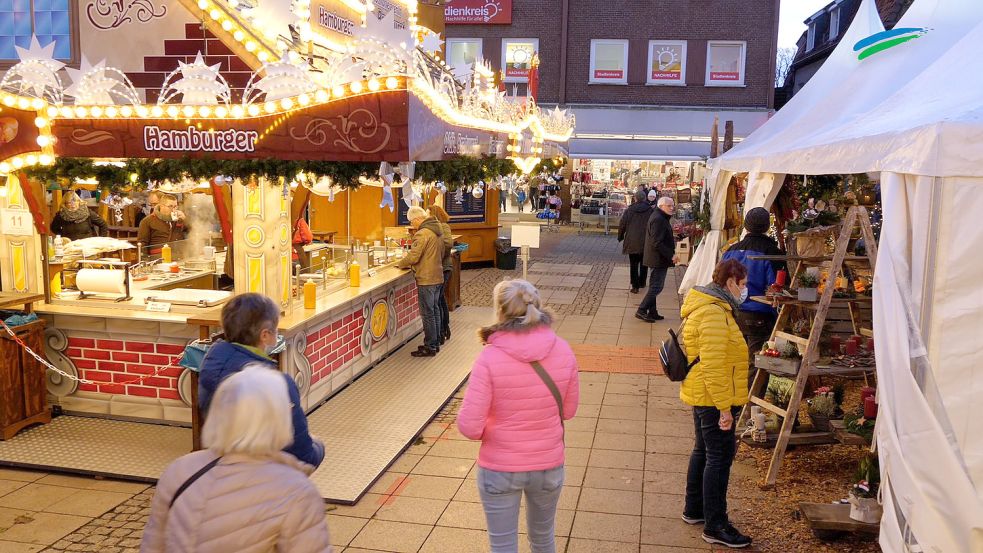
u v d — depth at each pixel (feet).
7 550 15.94
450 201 54.03
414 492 19.01
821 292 20.21
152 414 22.86
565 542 16.47
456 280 40.63
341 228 44.32
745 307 22.68
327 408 24.82
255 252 22.26
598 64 88.17
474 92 26.20
